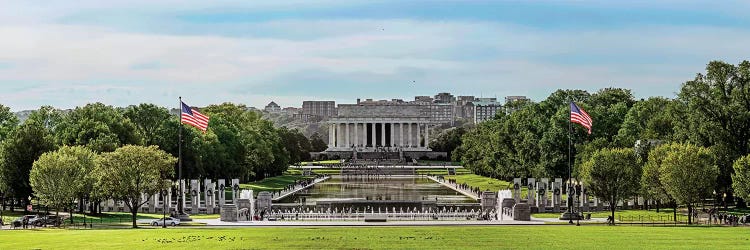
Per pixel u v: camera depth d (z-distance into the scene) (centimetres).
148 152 12000
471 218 13800
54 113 19088
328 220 13175
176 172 18062
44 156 12731
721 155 14175
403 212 15162
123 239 8762
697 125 14862
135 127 17950
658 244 8050
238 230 10269
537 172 18362
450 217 13912
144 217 13925
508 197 14425
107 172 11725
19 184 14362
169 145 18212
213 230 10306
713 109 14738
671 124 17088
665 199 12688
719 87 15012
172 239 8731
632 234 9244
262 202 15862
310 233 9575
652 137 16662
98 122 16462
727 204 15738
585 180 12594
